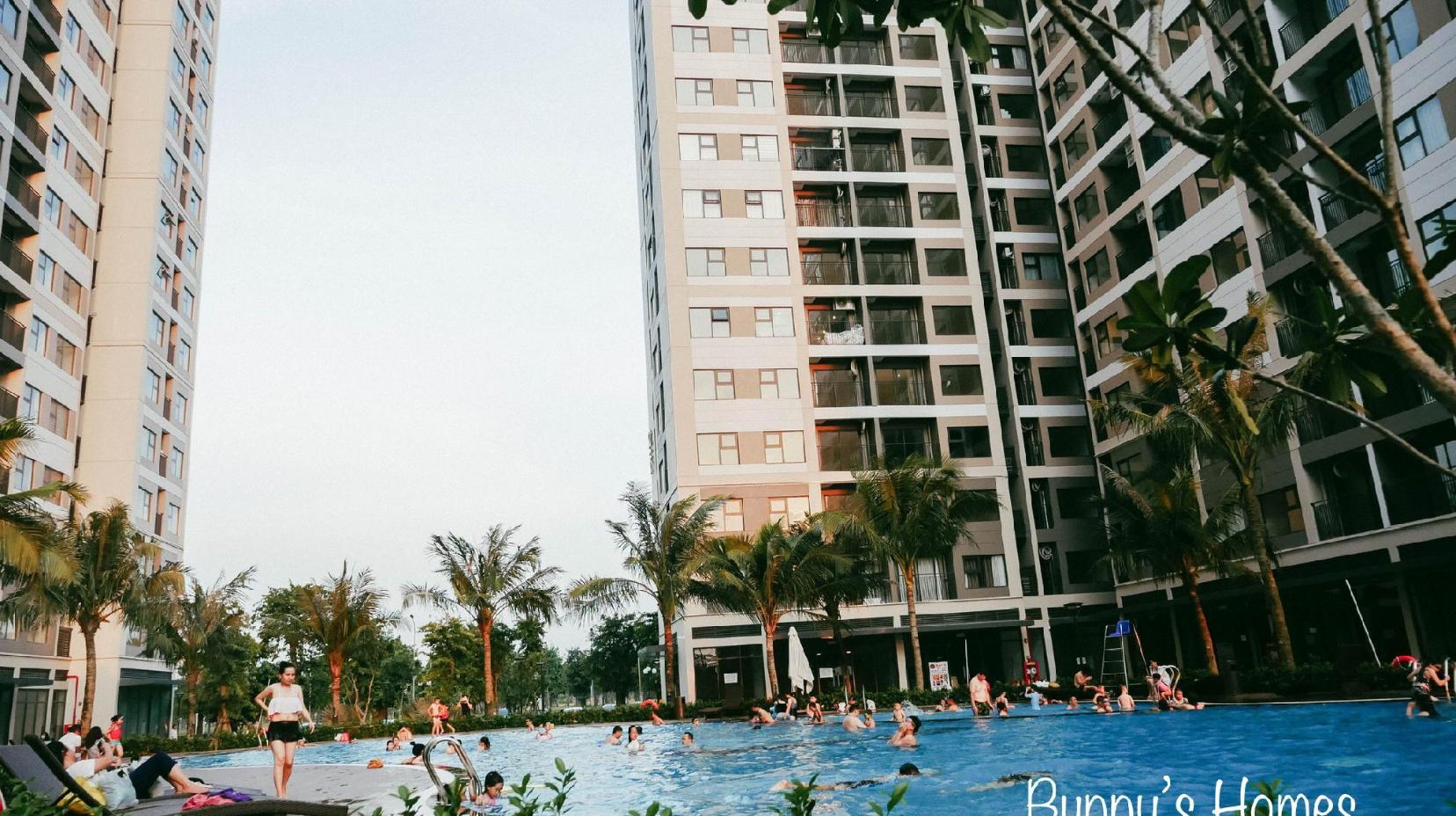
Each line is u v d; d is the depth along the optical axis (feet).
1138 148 129.59
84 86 137.08
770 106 150.82
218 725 163.73
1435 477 86.02
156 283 145.79
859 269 146.41
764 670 129.39
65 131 129.90
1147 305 9.75
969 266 149.79
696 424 135.85
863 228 148.25
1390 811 30.27
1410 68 87.51
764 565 111.45
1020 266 153.89
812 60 156.56
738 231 144.56
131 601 100.17
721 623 128.88
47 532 65.92
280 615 138.51
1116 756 49.67
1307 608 101.09
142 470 138.82
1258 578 99.40
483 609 126.00
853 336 145.79
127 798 32.96
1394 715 57.57
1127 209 133.39
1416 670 63.05
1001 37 166.30
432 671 199.72
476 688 200.85
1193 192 117.91
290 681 36.60
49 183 124.57
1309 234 8.54
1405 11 88.12
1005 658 138.00
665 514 120.88
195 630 130.21
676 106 148.36
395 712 249.75
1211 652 89.04
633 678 277.23
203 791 34.71
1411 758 40.47
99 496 132.26
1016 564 138.10
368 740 117.70
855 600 116.16
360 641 132.98
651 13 152.87
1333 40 94.68
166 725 163.22
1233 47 9.01
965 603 134.72
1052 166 156.46
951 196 152.56
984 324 147.64
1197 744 52.31
